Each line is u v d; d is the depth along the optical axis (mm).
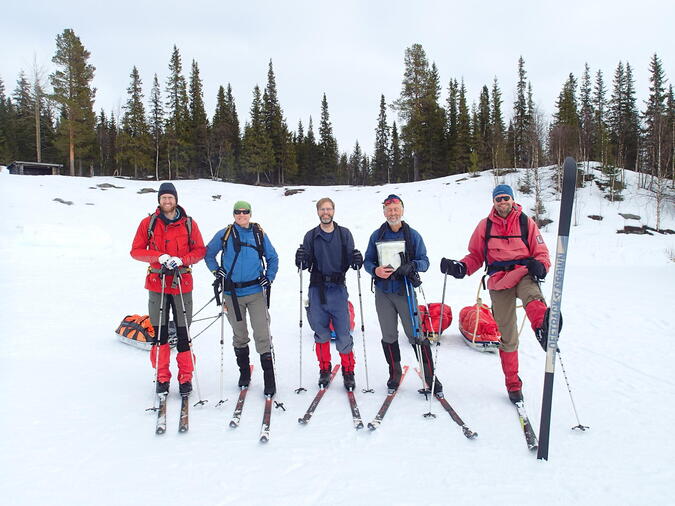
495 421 3332
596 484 2504
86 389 3910
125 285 8984
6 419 3266
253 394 3910
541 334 3049
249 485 2518
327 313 3984
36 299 7406
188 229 3855
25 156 45531
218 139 43438
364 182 70625
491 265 3629
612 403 3633
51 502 2334
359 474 2629
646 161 33938
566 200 2734
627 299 8117
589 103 43438
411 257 3916
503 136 38938
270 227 20000
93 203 20562
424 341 3906
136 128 38375
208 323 6629
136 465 2721
